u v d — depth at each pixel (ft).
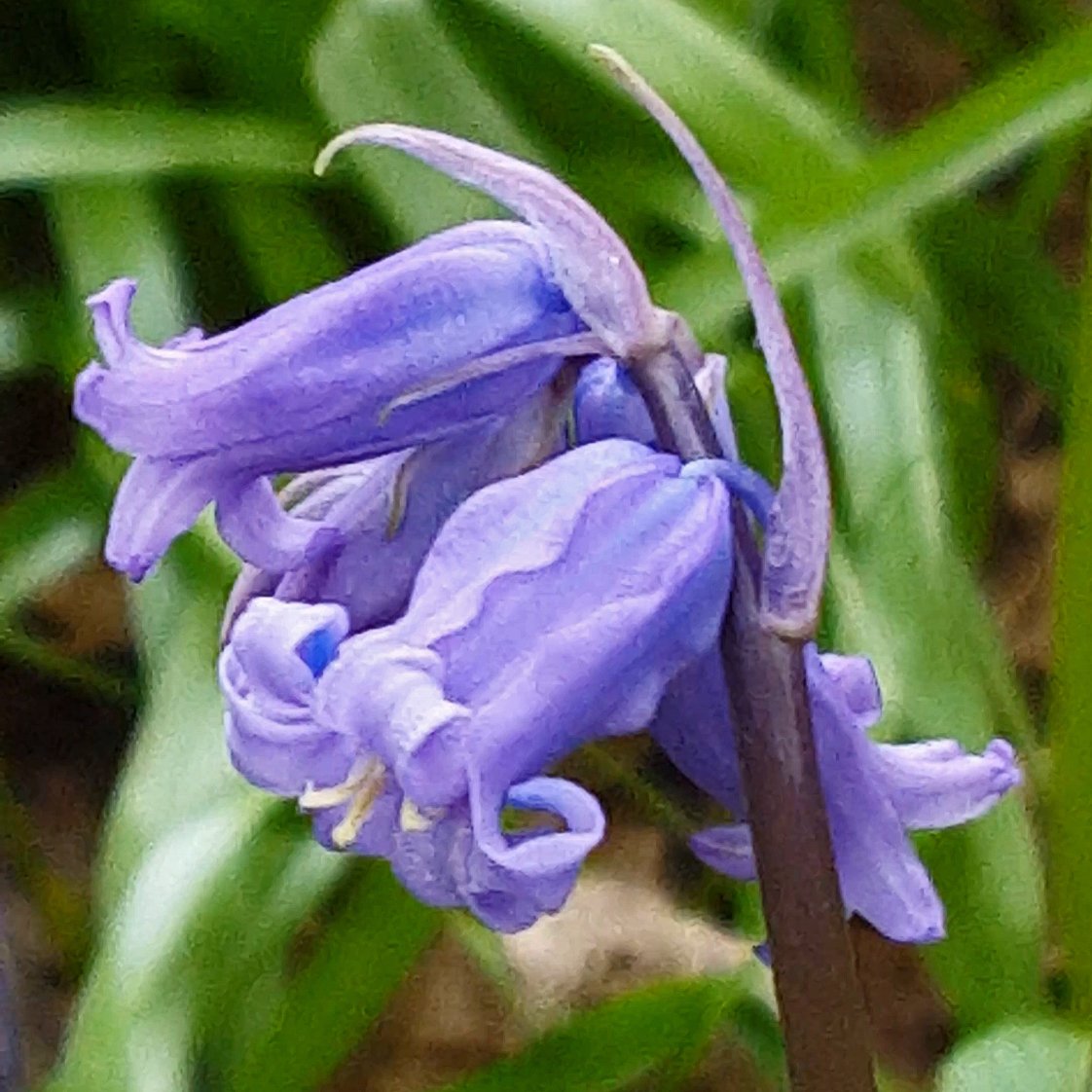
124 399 0.53
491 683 0.52
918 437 0.75
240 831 0.70
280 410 0.53
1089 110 0.71
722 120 0.76
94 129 0.81
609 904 0.93
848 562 0.74
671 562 0.53
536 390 0.55
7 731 1.05
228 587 0.74
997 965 0.71
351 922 0.72
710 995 0.71
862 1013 0.56
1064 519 0.68
